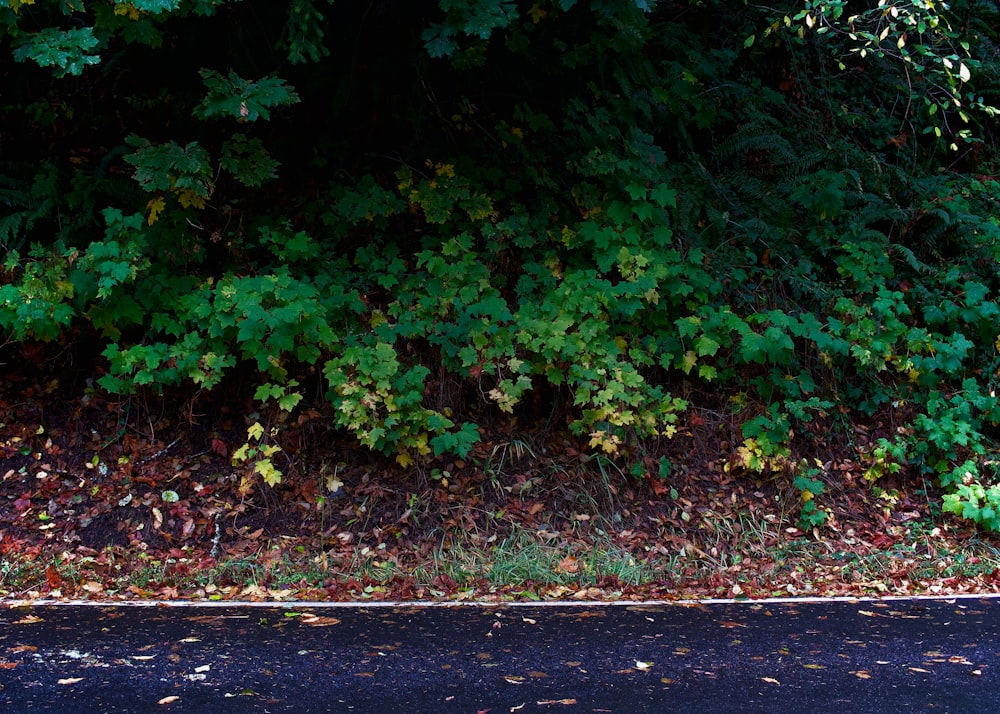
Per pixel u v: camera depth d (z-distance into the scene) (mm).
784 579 6914
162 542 7008
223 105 6980
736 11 10930
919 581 6879
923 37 11047
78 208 8133
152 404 7859
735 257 9211
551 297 8102
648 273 8203
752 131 9961
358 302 8070
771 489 8008
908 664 4906
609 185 8758
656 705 4297
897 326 8586
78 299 7367
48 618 5594
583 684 4559
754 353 7988
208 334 7652
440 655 4984
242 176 7773
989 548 7590
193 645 5098
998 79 11453
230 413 7941
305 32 6945
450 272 8180
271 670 4703
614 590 6574
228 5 7961
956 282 9430
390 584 6547
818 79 11188
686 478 8008
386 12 8461
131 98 8898
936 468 8289
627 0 7094
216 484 7500
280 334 7215
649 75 9406
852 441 8555
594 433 7695
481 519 7398
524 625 5598
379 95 9031
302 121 9266
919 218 9938
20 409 7789
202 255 8000
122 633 5305
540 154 9219
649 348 8359
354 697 4348
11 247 7828
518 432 8094
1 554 6645
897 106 11555
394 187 9102
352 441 7785
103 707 4180
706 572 7035
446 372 8148
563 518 7523
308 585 6500
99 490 7320
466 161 8930
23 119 8906
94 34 6547
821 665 4879
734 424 8406
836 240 9648
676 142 10031
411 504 7387
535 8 7883
